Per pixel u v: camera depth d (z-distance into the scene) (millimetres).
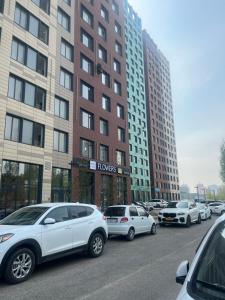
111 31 41094
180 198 91750
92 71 34188
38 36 24859
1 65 20500
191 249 10258
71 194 25703
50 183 23688
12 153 20516
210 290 2275
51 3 26906
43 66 25031
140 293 5496
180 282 2768
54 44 26703
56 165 25453
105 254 9586
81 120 30609
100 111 34312
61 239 7699
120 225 12875
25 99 22422
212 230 2889
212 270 2471
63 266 7875
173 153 91438
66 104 28141
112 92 38188
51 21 26641
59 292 5617
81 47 32281
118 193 35875
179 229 17172
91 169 30219
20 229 6715
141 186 61375
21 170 21406
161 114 85062
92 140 31688
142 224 14094
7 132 20516
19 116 21500
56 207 8062
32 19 24375
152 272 7078
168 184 81688
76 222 8391
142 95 70500
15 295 5480
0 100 20016
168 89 96688
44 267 7789
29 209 8070
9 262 6191
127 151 39750
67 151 27172
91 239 8938
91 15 36688
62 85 27703
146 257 8984
